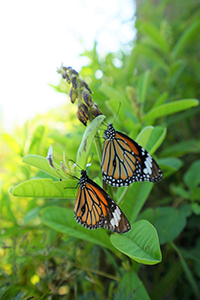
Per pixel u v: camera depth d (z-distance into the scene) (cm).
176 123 61
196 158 57
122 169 35
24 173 47
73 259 42
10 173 50
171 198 51
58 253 42
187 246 48
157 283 43
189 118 63
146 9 75
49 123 55
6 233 43
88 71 58
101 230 39
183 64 62
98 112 34
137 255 33
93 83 57
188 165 56
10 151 49
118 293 38
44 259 41
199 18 54
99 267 45
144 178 35
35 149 45
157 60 60
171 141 61
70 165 35
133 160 35
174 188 48
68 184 35
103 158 35
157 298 41
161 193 53
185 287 44
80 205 35
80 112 34
